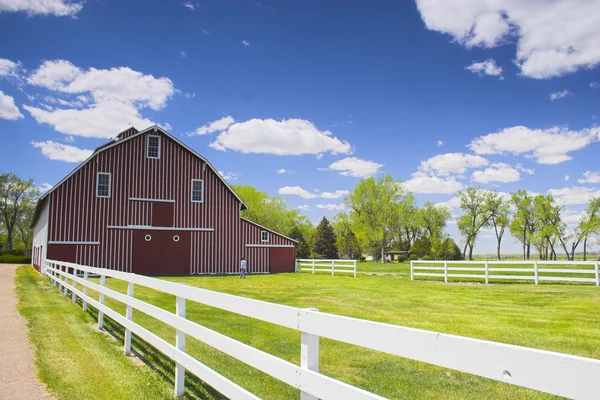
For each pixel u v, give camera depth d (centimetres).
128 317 675
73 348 680
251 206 6053
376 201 5716
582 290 1609
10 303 1169
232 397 353
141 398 467
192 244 2689
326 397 254
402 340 216
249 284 1969
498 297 1424
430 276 2375
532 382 162
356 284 1970
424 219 6825
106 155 2497
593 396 144
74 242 2367
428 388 536
